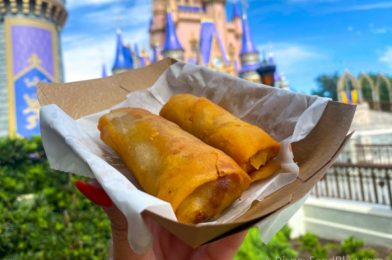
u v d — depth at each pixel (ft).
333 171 30.27
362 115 79.56
